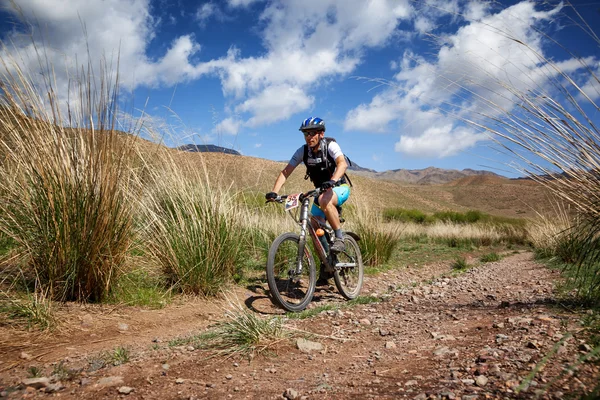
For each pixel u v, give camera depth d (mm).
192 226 5141
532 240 13062
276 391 2275
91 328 3574
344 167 4844
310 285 4914
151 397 2232
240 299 4977
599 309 3176
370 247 8258
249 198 7305
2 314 3430
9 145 3990
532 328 2945
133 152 4688
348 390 2217
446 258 10367
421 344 3041
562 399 1741
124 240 4379
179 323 4012
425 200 107938
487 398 1860
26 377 2545
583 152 2779
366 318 4129
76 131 4137
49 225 3922
